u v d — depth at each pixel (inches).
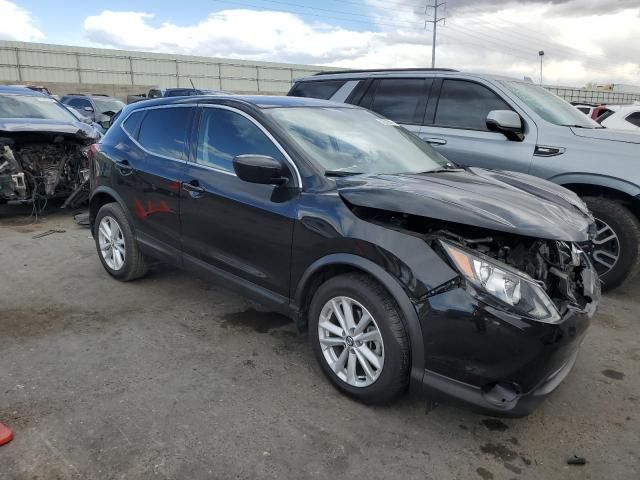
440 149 211.9
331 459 98.5
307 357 136.9
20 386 119.6
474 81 211.6
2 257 217.3
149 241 169.6
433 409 115.0
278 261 126.7
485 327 94.0
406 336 104.3
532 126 192.5
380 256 105.0
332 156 131.4
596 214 178.4
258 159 119.0
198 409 112.6
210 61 1975.9
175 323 156.0
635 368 136.3
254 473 94.2
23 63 1649.9
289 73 2160.4
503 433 108.2
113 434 103.3
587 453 102.9
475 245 103.3
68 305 167.6
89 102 669.9
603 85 1765.5
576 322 99.0
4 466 93.7
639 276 206.5
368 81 243.8
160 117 168.6
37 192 288.2
